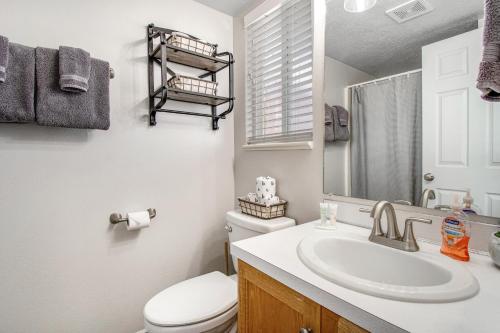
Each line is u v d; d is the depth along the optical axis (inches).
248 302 37.9
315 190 54.9
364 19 45.8
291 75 61.5
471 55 33.3
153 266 62.3
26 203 47.4
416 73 38.8
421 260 32.4
